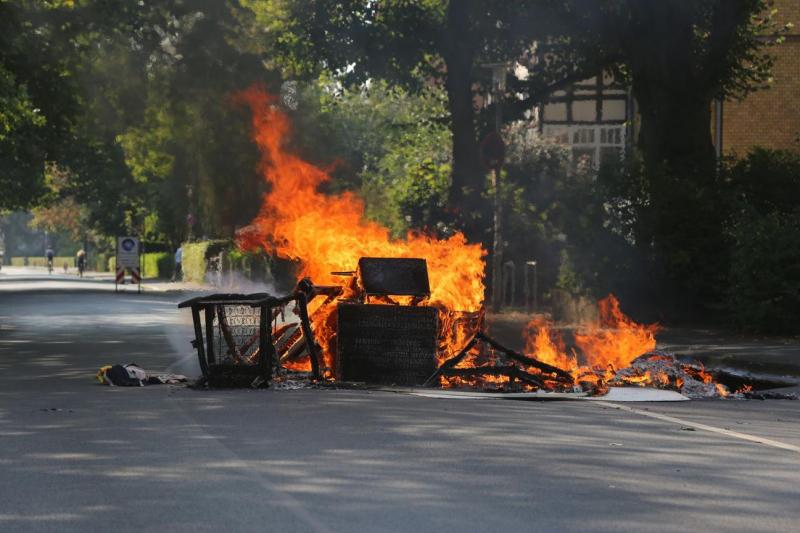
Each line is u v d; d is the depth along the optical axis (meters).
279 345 38.44
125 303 107.62
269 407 30.66
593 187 71.69
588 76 95.12
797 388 38.06
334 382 35.84
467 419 28.36
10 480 20.55
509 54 92.94
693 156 74.56
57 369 44.19
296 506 18.39
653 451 23.83
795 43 107.81
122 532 16.80
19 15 74.81
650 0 73.81
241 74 82.62
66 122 84.81
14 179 159.00
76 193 189.25
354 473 21.12
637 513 18.05
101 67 81.75
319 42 91.75
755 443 25.14
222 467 21.70
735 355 46.84
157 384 37.81
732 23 74.12
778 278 58.25
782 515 18.03
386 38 91.69
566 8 81.62
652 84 75.44
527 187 89.75
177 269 177.88
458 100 89.31
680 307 68.81
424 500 18.84
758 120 108.19
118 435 25.66
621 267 69.44
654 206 68.69
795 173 70.31
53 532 16.83
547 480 20.56
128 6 78.25
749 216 61.06
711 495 19.44
